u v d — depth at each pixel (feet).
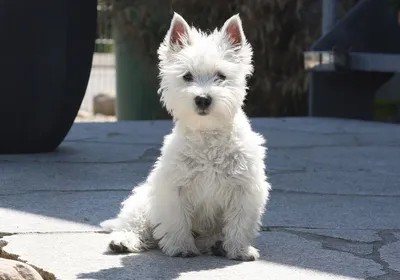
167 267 15.19
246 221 15.75
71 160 26.76
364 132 35.01
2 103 26.13
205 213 16.07
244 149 15.66
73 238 17.13
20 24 25.38
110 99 54.80
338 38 39.06
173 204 15.76
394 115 44.68
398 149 30.63
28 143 27.30
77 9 26.17
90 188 22.27
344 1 43.91
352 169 26.48
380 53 38.09
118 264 15.33
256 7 42.93
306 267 15.43
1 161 26.11
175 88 16.14
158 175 15.88
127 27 43.78
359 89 41.01
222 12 43.57
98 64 76.23
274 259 15.93
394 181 24.54
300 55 43.52
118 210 19.71
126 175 24.35
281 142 32.07
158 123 37.19
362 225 18.94
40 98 26.40
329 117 40.32
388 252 16.62
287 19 43.60
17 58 25.66
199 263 15.49
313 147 30.96
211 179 15.51
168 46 16.71
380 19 39.47
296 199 21.76
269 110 44.91
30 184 22.63
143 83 43.80
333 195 22.38
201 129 15.57
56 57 26.04
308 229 18.47
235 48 16.66
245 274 14.85
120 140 31.76
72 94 26.91
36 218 18.76
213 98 15.35
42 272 14.67
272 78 44.21
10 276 13.26
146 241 16.52
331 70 38.37
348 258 16.12
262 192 15.89
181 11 43.29
